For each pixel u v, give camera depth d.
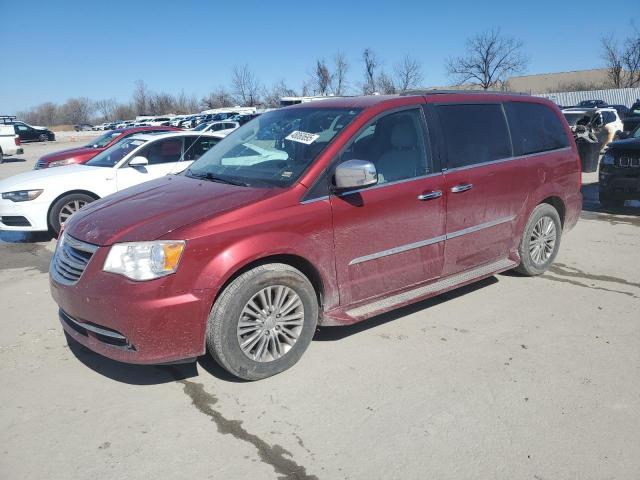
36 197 7.68
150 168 8.53
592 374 3.66
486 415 3.21
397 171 4.11
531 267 5.43
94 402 3.42
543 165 5.23
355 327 4.43
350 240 3.83
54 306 5.12
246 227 3.41
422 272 4.33
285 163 3.94
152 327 3.19
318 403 3.36
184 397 3.46
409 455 2.88
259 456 2.89
